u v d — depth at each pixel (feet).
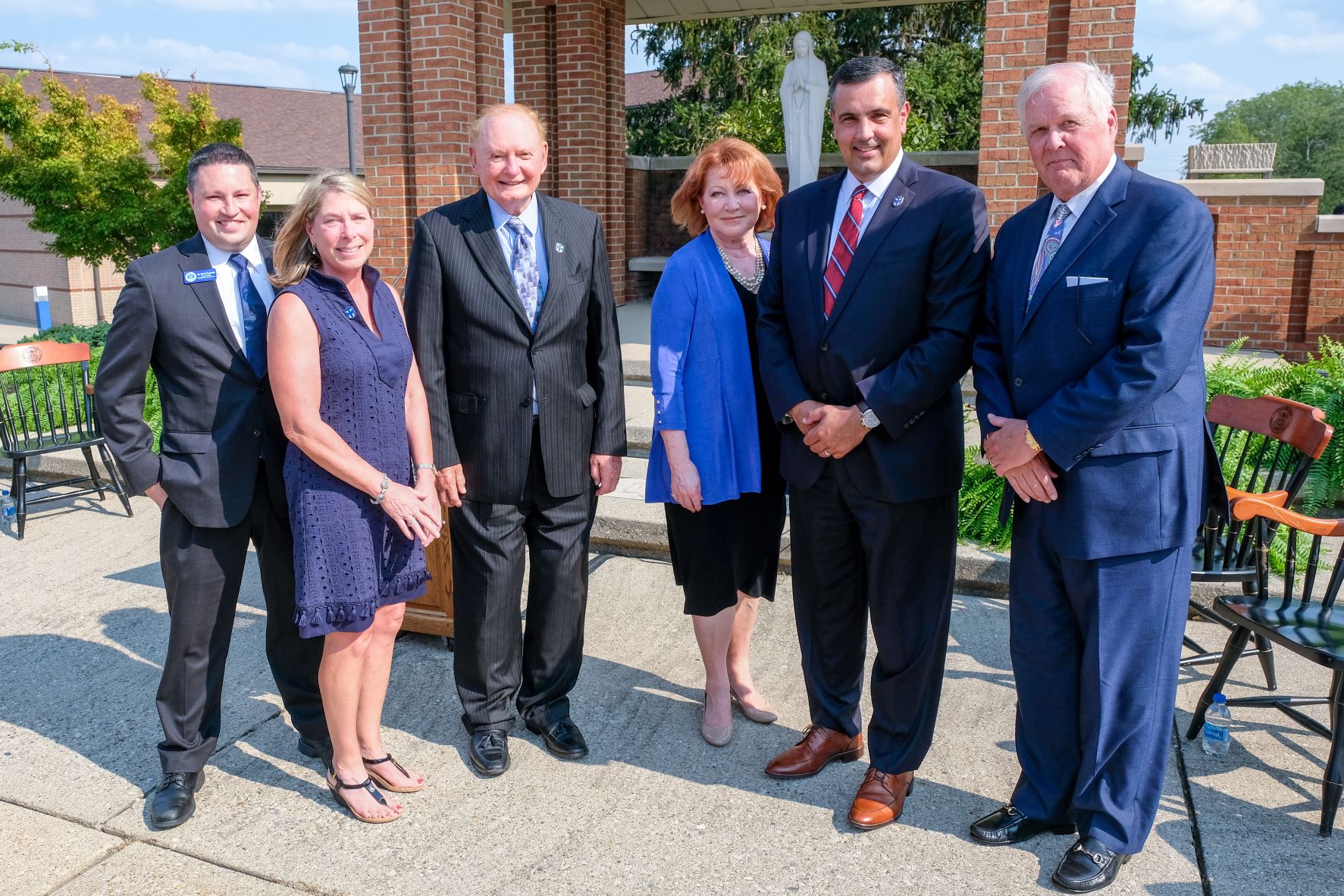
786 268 9.39
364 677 9.64
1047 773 8.96
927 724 9.38
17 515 18.39
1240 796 9.66
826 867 8.68
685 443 10.15
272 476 9.56
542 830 9.30
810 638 10.20
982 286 8.90
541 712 10.85
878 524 9.04
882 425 8.81
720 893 8.35
